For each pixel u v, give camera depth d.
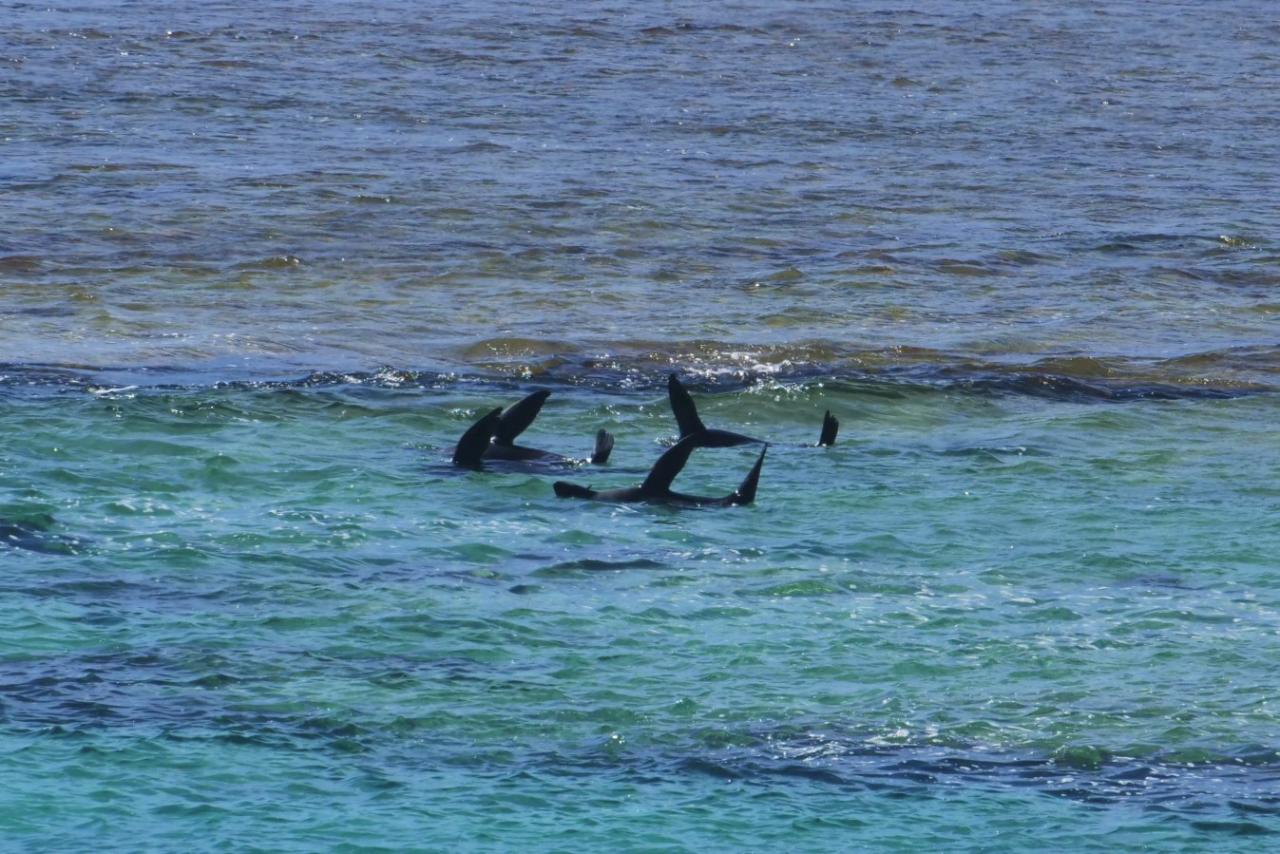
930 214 113.31
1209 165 136.00
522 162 126.31
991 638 43.81
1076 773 36.03
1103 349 80.75
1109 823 33.75
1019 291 93.00
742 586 47.34
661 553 50.00
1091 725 38.41
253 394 66.12
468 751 36.50
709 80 172.12
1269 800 34.91
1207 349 81.19
